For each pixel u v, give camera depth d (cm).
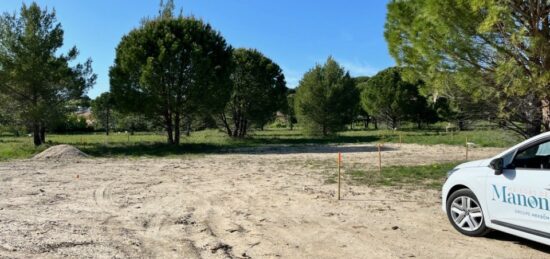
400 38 1208
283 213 844
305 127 4509
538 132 1160
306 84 4456
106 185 1223
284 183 1248
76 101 3014
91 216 817
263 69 4188
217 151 2644
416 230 700
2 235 668
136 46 2841
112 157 2244
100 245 624
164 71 2809
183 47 2845
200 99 2906
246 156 2252
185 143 3180
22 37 2772
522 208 570
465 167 674
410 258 567
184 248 617
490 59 1025
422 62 1156
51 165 1803
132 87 2853
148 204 945
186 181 1305
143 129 6366
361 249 608
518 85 951
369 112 5453
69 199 998
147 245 631
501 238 643
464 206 664
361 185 1195
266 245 632
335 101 4378
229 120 4353
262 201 971
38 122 2834
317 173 1481
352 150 2580
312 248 616
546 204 538
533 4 912
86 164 1852
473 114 1287
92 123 8044
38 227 722
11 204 927
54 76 2816
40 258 560
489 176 621
